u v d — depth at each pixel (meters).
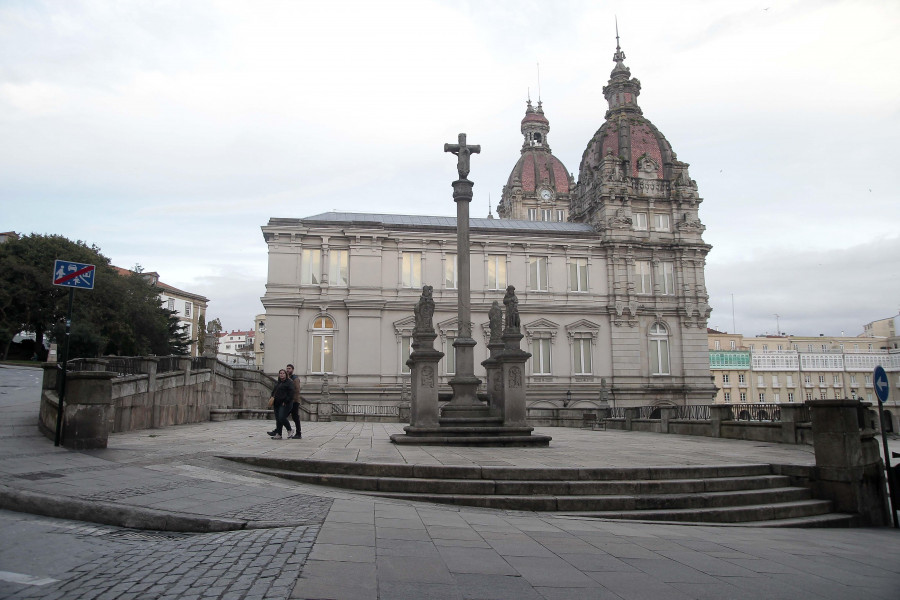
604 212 56.03
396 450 16.20
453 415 20.33
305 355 48.97
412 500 11.37
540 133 100.44
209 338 30.33
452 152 22.03
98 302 58.50
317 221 50.22
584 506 11.58
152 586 5.83
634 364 53.59
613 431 30.52
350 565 6.66
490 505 11.35
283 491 10.40
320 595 5.68
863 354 102.12
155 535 7.84
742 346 109.69
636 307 54.16
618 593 6.58
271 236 49.69
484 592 6.27
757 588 7.15
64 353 13.63
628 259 54.91
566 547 8.39
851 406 13.62
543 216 94.44
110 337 59.75
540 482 12.12
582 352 53.31
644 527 10.42
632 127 61.34
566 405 51.44
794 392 99.62
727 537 10.06
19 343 66.56
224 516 8.41
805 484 13.72
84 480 10.03
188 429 22.19
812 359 101.00
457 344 21.03
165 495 9.37
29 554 6.79
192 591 5.68
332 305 49.56
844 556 9.32
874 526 13.16
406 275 51.62
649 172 58.41
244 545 7.21
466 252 21.56
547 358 52.66
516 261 53.66
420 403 18.89
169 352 70.69
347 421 37.28
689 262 56.28
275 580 5.99
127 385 20.30
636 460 14.84
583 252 54.56
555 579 6.90
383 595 5.89
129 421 20.44
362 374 48.75
